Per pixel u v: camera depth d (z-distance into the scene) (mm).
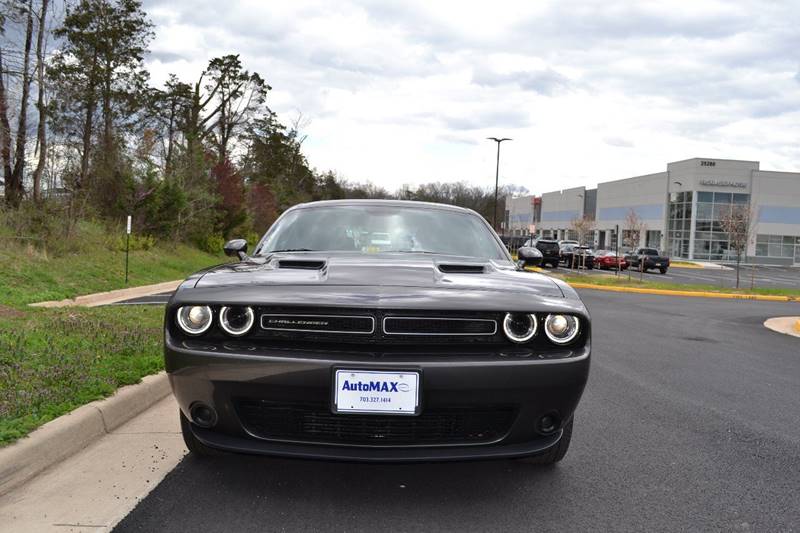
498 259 4152
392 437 2865
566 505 3160
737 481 3598
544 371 2859
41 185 20453
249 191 40062
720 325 12852
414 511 3023
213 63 47406
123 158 24422
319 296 2902
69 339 6207
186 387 2912
